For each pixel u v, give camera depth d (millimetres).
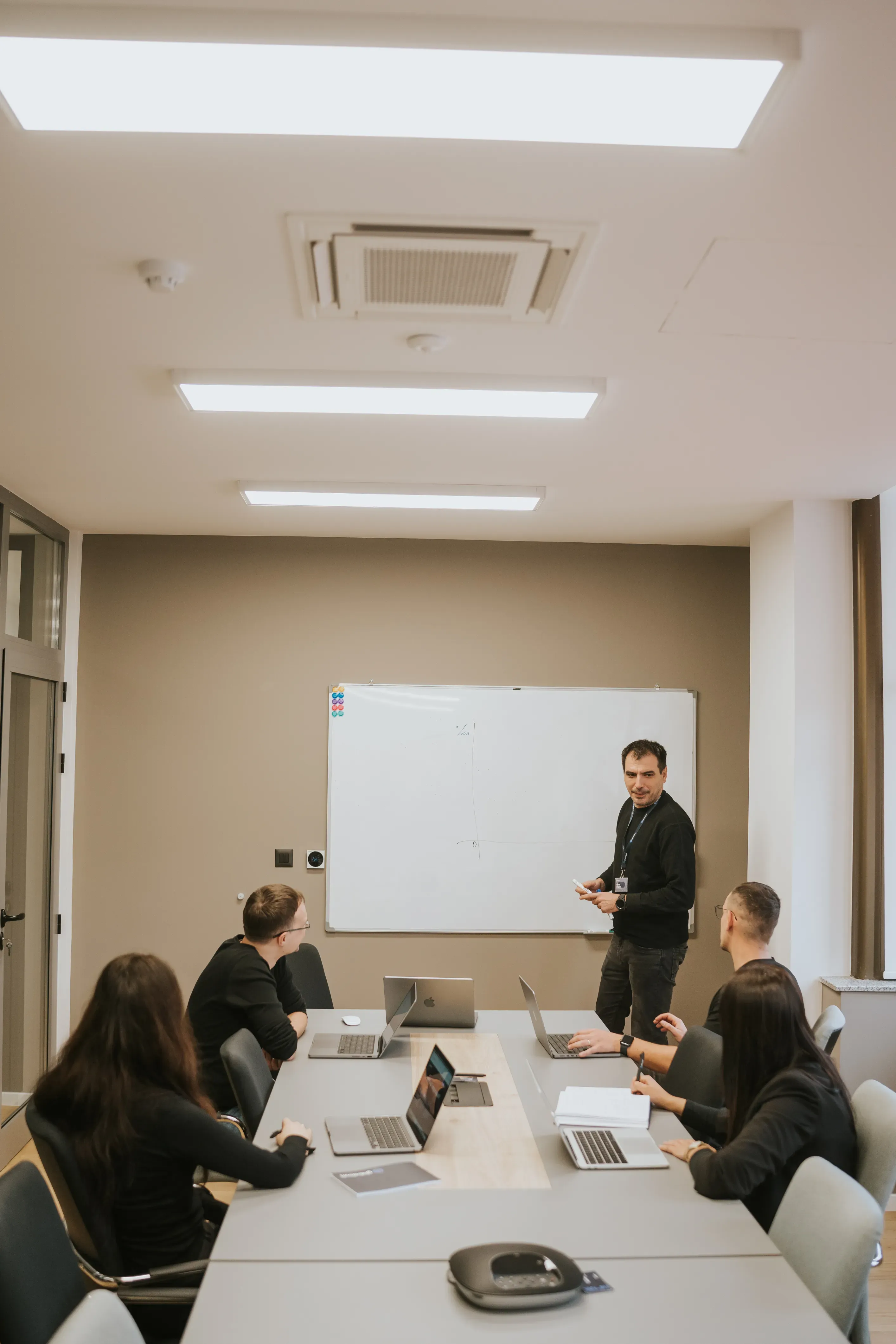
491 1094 3062
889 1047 4398
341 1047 3486
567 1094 2924
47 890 5195
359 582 5641
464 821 5566
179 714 5551
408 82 1738
